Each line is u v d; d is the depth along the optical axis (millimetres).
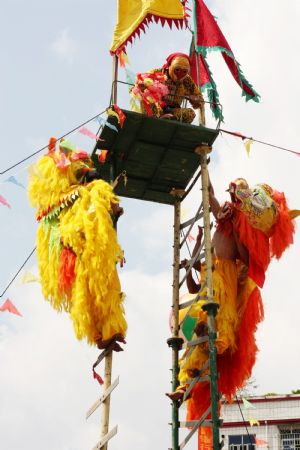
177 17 11695
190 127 11320
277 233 11477
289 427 18781
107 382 9844
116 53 11492
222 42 12055
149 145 11602
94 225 10062
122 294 10148
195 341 11070
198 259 11547
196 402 11523
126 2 11805
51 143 10719
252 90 12305
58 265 10211
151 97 11281
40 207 10609
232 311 11180
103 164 11961
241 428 19016
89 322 9883
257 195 11469
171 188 12812
